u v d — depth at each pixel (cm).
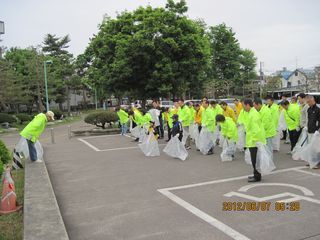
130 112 1762
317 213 555
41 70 3984
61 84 4775
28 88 3991
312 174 812
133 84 2441
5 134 2742
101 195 724
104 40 2453
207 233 497
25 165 990
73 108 7275
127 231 521
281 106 1188
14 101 3606
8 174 657
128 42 2216
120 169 984
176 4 2402
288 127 1082
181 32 2256
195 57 2367
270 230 496
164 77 2228
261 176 805
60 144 1652
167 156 1167
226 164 984
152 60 2275
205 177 834
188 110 1304
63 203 681
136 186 782
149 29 2189
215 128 1188
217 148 1295
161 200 664
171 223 543
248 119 750
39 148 1113
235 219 545
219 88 5069
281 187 710
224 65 5447
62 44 6047
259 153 751
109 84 2417
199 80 2688
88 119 2130
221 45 5341
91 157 1225
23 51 4909
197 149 1276
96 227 545
